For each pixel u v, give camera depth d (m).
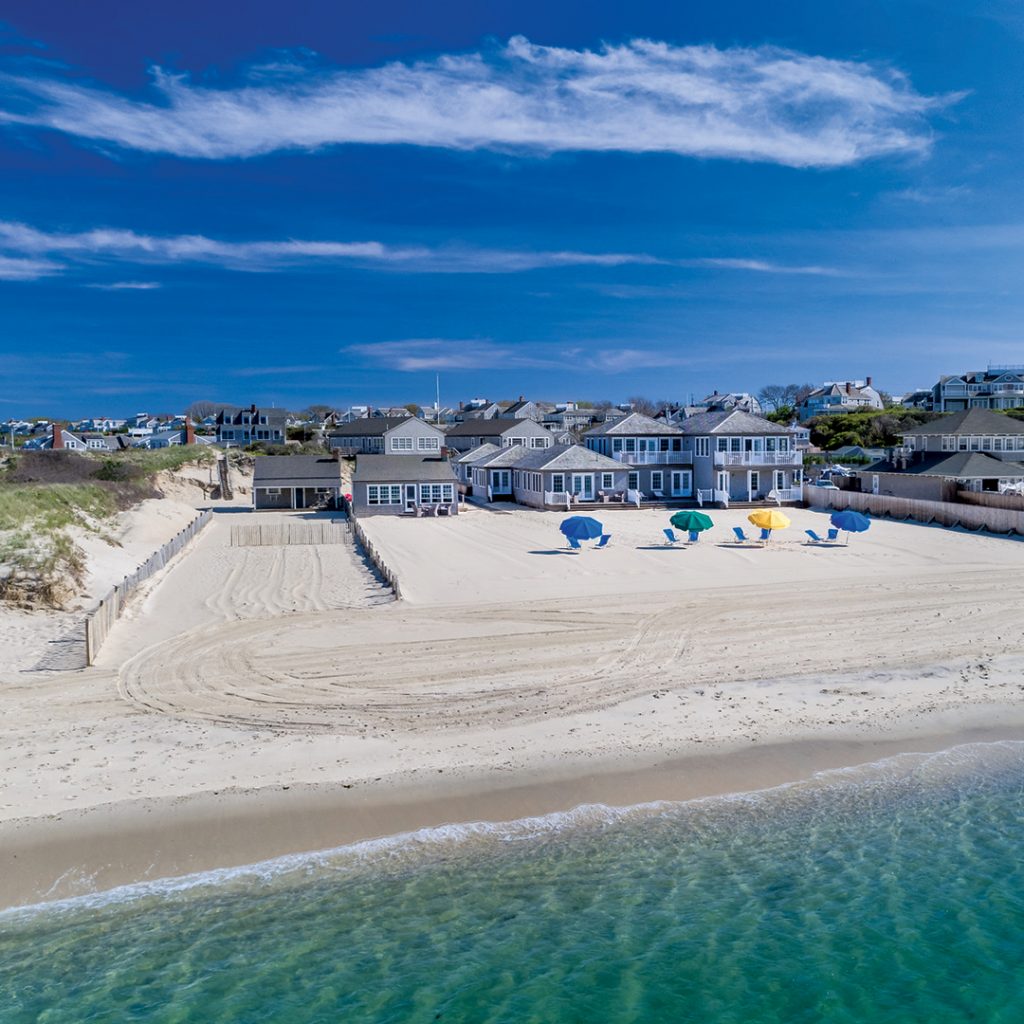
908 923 11.37
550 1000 10.00
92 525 42.12
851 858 12.67
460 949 10.77
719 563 35.53
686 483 65.56
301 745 15.92
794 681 19.72
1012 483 55.50
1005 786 14.72
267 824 13.17
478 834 13.10
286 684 19.31
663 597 28.45
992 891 12.01
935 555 36.94
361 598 28.66
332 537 45.00
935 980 10.48
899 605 27.06
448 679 19.73
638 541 43.00
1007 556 36.44
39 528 32.00
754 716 17.53
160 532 48.41
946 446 63.25
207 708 17.77
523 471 66.38
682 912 11.48
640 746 16.02
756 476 63.25
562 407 178.62
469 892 11.81
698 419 67.94
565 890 11.91
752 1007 10.01
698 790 14.48
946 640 23.05
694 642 22.92
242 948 10.72
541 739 16.30
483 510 62.19
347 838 12.91
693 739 16.36
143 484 65.19
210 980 10.16
